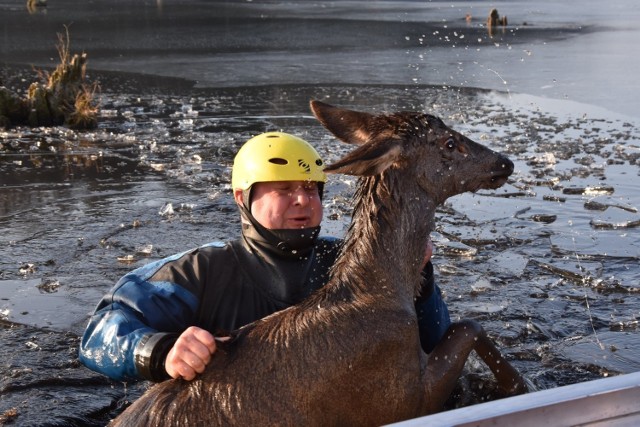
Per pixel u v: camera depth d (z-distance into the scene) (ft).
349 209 29.27
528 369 18.31
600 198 30.50
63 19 102.63
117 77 60.90
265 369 12.91
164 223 28.12
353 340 13.17
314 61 69.05
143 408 12.96
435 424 8.38
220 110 48.49
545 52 70.85
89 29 92.22
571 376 18.08
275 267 15.02
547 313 21.08
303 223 14.98
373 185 14.40
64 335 19.92
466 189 15.01
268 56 72.49
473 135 40.52
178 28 95.50
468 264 24.31
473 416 8.49
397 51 75.05
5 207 30.12
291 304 14.98
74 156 38.04
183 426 12.66
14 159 37.45
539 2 139.64
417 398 13.78
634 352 19.04
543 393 8.89
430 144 14.69
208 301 14.93
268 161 14.71
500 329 20.07
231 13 116.06
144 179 34.04
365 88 55.26
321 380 12.94
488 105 48.78
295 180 14.76
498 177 15.05
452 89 54.49
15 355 18.94
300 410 12.84
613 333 20.02
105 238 26.53
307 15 112.78
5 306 21.40
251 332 13.39
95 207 29.99
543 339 19.70
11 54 70.85
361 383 13.21
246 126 44.01
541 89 53.88
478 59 68.28
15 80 57.67
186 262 15.03
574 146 38.17
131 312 14.32
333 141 39.75
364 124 14.99
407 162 14.52
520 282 23.03
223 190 32.19
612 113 46.09
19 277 23.41
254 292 14.98
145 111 48.60
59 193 31.99
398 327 13.55
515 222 28.04
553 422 8.73
